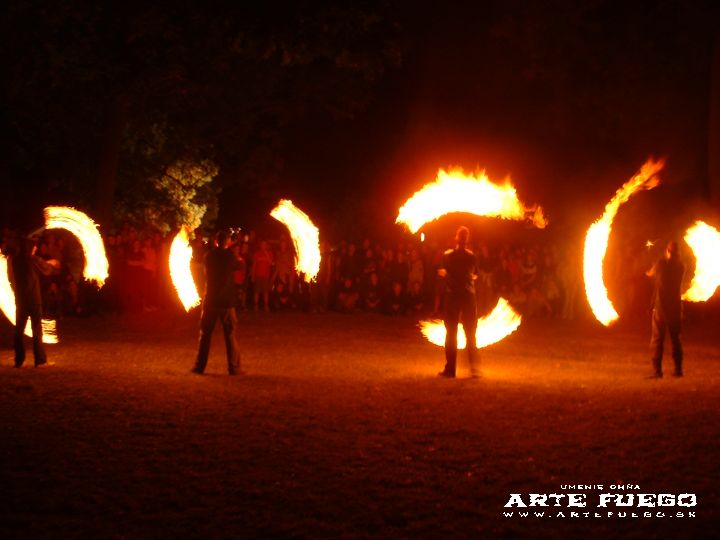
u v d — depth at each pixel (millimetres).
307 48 16062
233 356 13961
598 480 8352
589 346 18703
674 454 9086
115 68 22953
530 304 25656
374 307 25578
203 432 9898
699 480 8344
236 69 29859
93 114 27203
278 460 8891
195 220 31000
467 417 10633
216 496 7914
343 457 8992
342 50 16047
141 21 18438
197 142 30859
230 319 13961
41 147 27906
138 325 21266
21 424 10180
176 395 11898
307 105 32312
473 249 28328
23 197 30094
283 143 34000
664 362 16328
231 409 11055
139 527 7266
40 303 14547
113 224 30094
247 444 9445
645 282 25188
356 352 17047
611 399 11727
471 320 13891
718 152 30203
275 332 20281
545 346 18594
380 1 15984
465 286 13898
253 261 25062
